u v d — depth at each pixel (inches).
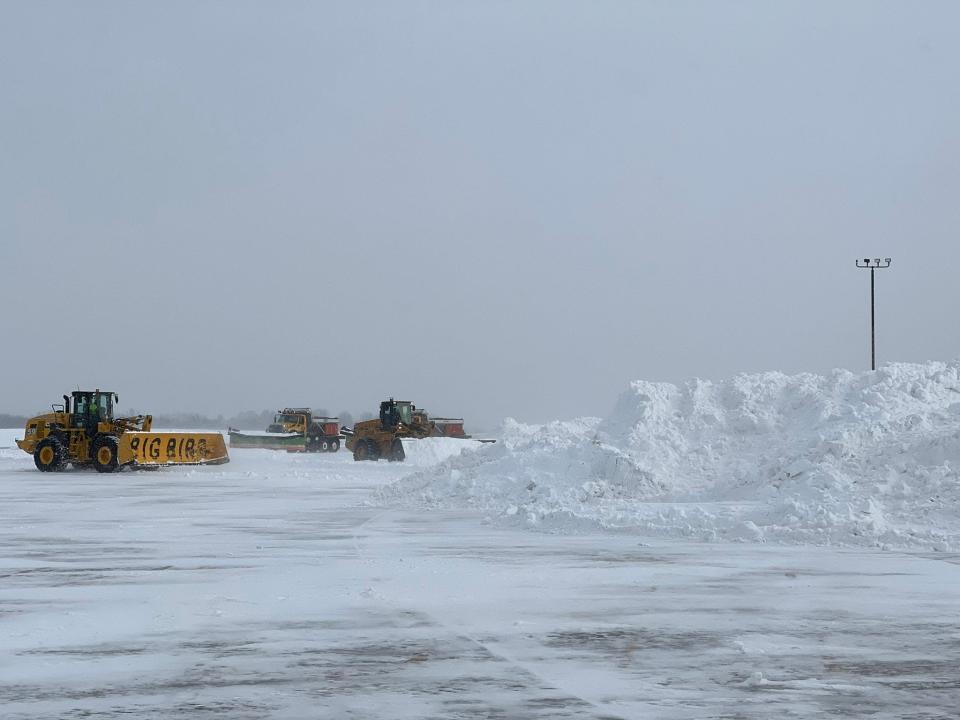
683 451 1074.1
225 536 851.4
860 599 526.0
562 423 1364.4
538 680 357.7
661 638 429.4
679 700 330.3
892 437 943.0
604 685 350.3
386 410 2397.9
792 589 558.9
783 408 1117.1
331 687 348.8
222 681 358.0
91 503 1227.9
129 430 1980.8
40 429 1980.8
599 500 1021.8
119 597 538.0
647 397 1171.9
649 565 657.6
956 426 936.3
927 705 324.5
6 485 1571.1
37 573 630.5
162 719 310.7
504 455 1231.5
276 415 3179.1
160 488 1509.6
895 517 820.0
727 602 517.7
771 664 382.0
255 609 499.8
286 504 1208.8
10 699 335.3
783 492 903.1
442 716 312.5
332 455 2679.6
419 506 1139.3
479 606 506.9
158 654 401.4
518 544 782.5
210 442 2057.1
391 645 416.5
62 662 388.5
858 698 332.8
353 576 610.9
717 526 832.9
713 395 1158.3
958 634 437.4
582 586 570.6
